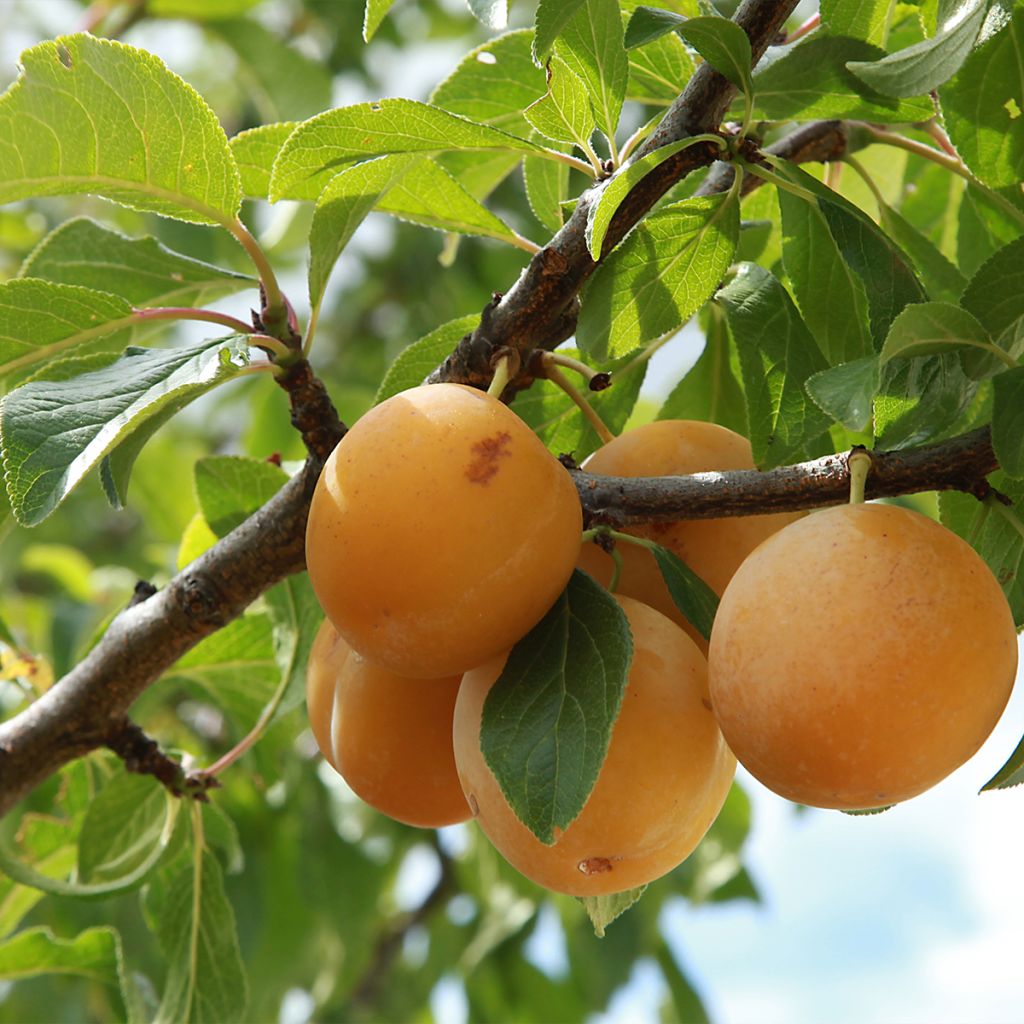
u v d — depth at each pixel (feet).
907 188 1.87
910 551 1.30
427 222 1.59
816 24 1.67
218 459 1.75
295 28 3.46
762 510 1.42
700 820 1.37
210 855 1.70
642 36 1.40
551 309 1.47
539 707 1.34
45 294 1.46
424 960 3.01
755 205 1.76
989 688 1.29
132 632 1.58
